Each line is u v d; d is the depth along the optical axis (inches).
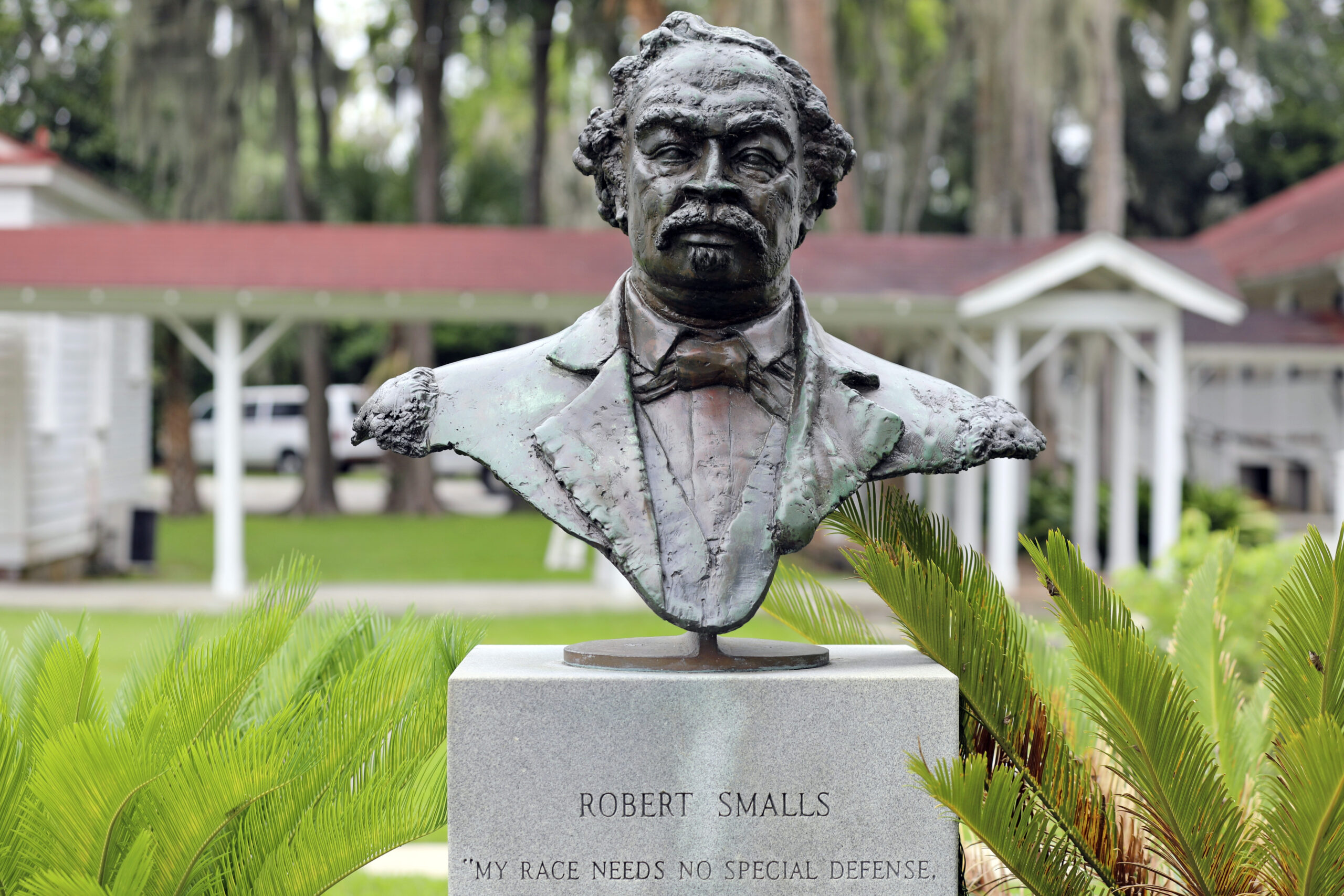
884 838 132.6
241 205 1268.5
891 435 137.3
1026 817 131.1
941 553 148.3
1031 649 177.3
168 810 134.5
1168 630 297.6
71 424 643.5
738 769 131.8
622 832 131.6
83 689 146.8
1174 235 1403.8
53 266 513.0
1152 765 134.9
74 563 637.3
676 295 137.6
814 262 549.3
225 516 531.2
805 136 141.9
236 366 529.3
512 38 1190.9
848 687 132.0
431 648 160.9
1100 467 1040.8
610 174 143.7
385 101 1249.4
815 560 676.1
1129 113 1323.8
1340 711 136.5
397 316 534.3
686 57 134.2
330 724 147.3
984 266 560.4
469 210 1072.2
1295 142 1347.2
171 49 892.0
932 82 1106.7
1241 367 995.9
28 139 1175.0
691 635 141.2
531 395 141.1
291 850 138.3
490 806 131.3
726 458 137.1
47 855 137.9
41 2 1127.0
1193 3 895.7
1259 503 876.0
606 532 131.3
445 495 1300.4
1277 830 133.1
